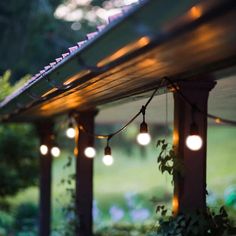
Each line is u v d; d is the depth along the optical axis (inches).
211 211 184.9
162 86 167.8
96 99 231.8
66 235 298.2
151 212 614.9
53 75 162.9
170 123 418.9
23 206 521.0
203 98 163.9
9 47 703.1
